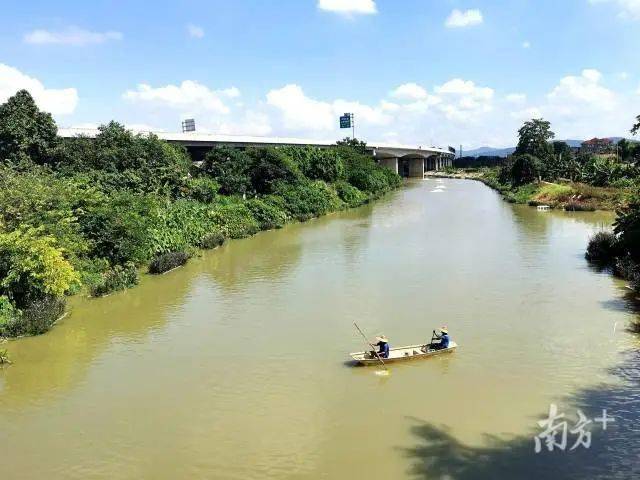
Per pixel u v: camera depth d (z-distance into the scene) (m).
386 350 22.22
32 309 26.83
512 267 38.25
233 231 51.72
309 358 23.14
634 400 19.03
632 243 35.59
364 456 16.25
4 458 16.53
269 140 93.19
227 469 15.81
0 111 53.41
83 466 16.09
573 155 125.69
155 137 61.03
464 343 24.41
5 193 31.97
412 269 38.09
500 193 102.44
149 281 35.81
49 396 20.31
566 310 28.62
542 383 20.47
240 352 23.92
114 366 22.80
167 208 47.53
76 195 36.69
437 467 15.62
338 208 75.06
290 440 17.17
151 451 16.78
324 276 36.53
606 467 15.41
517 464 15.66
